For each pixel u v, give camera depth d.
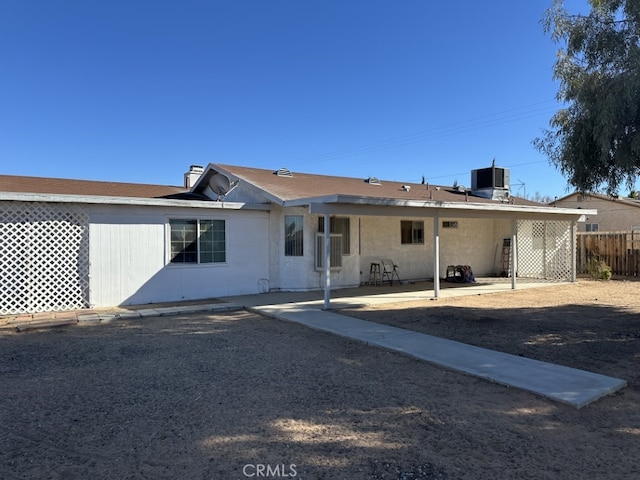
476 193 19.14
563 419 4.30
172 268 11.57
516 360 6.15
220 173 14.84
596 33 7.26
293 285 13.38
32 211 9.95
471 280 16.36
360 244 15.07
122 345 7.22
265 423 4.18
